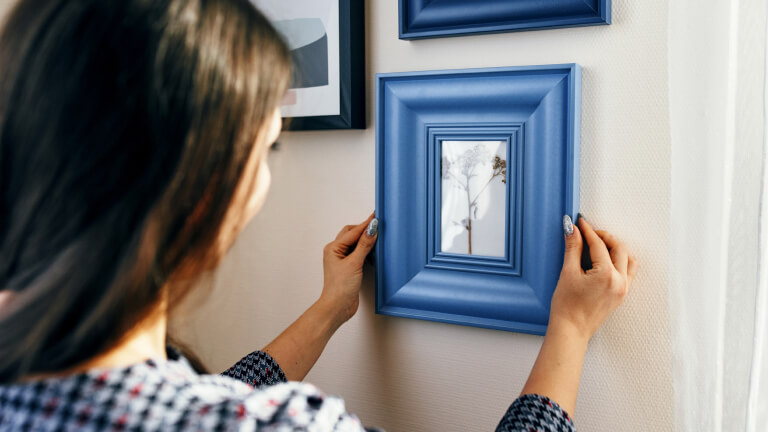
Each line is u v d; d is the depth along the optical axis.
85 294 0.42
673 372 0.81
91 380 0.44
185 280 0.49
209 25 0.45
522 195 0.90
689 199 0.77
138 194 0.42
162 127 0.43
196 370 0.67
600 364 0.90
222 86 0.45
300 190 1.08
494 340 0.97
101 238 0.41
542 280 0.90
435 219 0.96
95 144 0.41
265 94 0.48
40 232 0.42
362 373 1.08
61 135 0.41
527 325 0.91
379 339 1.05
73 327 0.43
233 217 0.51
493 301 0.93
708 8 0.74
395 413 1.06
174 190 0.44
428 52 0.95
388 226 0.98
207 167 0.45
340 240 0.98
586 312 0.80
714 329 0.75
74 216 0.41
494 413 0.98
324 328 0.93
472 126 0.91
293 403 0.48
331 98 0.98
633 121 0.84
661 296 0.85
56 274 0.41
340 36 0.96
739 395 0.73
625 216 0.86
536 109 0.87
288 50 0.51
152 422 0.43
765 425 0.71
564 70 0.85
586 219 0.88
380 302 1.00
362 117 1.00
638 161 0.85
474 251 0.94
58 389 0.43
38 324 0.42
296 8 0.99
